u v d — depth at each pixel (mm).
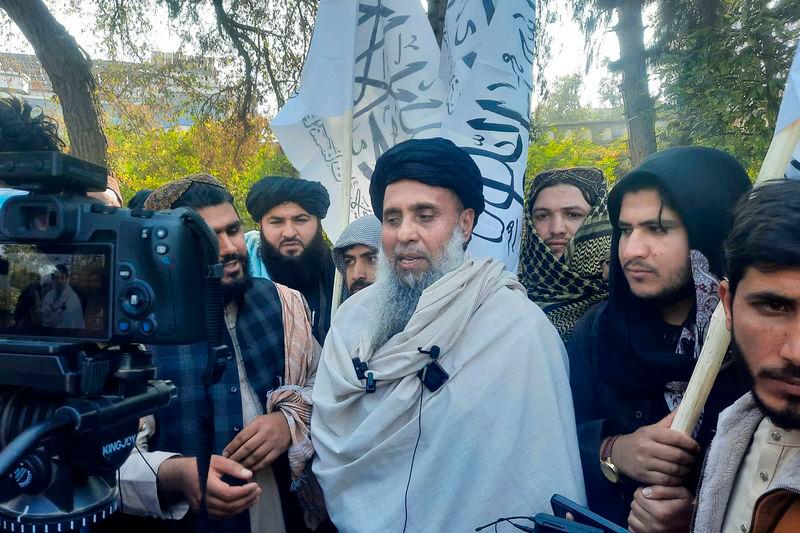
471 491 1412
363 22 2861
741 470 1048
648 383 1434
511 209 2297
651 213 1387
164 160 13273
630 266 1417
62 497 1072
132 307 1058
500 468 1397
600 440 1442
